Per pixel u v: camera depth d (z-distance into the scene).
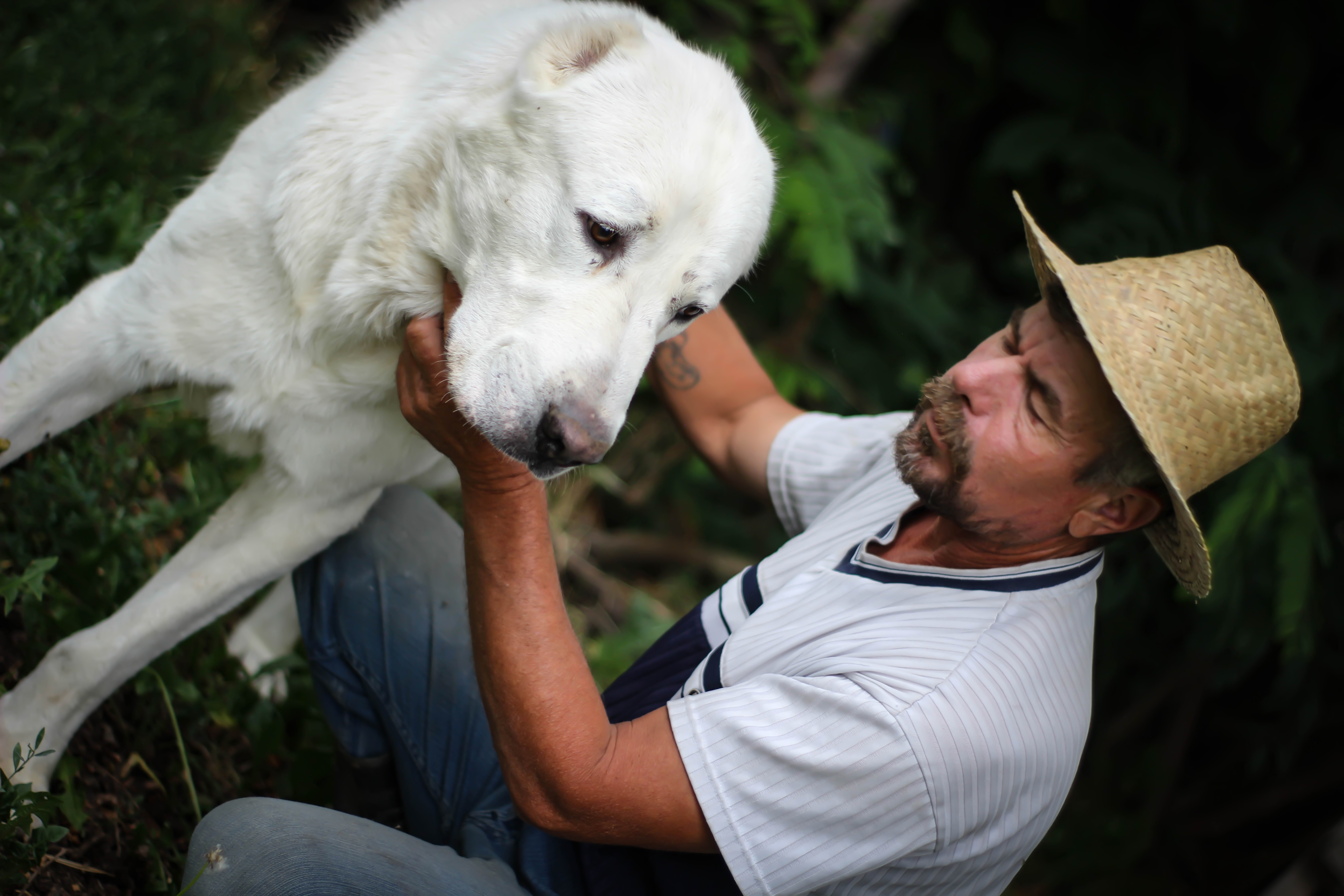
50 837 1.74
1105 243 4.31
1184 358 1.54
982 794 1.57
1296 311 4.10
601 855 1.78
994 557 1.74
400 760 2.03
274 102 2.37
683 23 4.32
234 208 1.91
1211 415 1.55
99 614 2.25
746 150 1.99
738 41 4.23
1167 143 4.68
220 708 2.37
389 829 1.63
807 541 1.96
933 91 5.00
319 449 1.99
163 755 2.28
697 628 1.94
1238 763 4.56
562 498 4.32
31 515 2.27
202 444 2.86
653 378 2.37
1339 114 4.73
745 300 4.57
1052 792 1.66
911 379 4.52
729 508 4.82
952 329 4.69
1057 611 1.71
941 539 1.78
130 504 2.54
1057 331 1.60
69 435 2.51
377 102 1.92
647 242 1.87
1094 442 1.57
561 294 1.84
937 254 5.02
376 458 2.02
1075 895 4.06
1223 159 4.75
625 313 1.87
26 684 1.97
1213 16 4.40
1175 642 4.42
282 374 1.95
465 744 1.98
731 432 2.36
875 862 1.58
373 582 2.04
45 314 2.52
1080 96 4.74
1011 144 4.54
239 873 1.50
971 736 1.55
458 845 1.92
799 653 1.71
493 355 1.78
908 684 1.57
